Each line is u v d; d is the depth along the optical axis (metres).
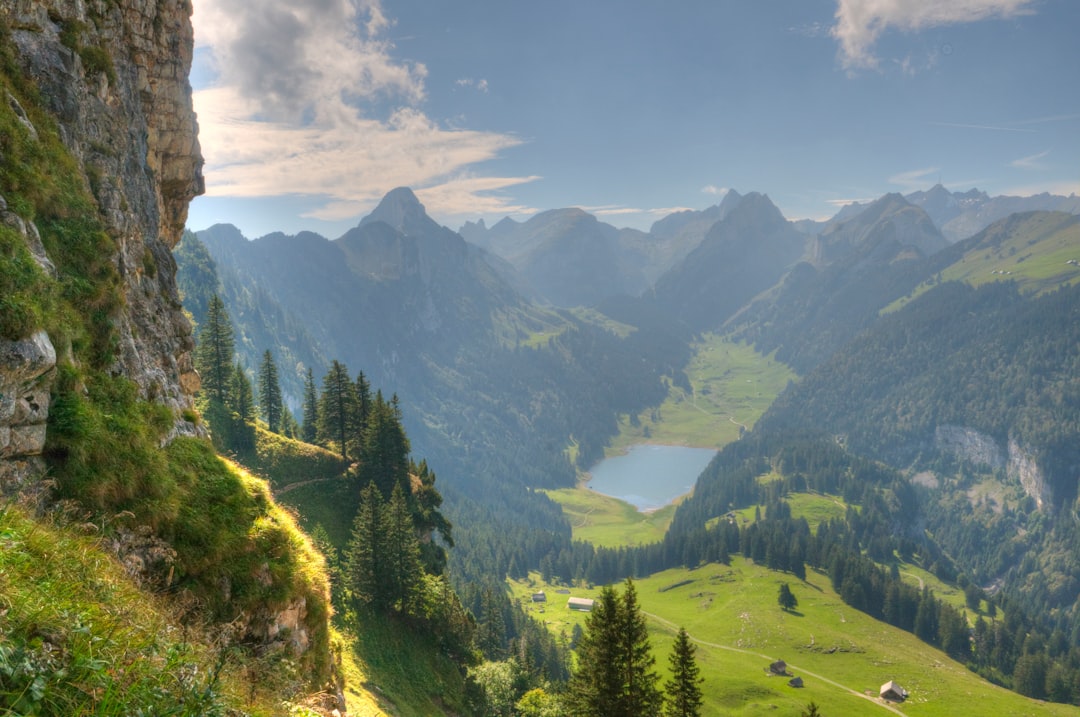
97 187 23.47
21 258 14.36
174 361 27.16
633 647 43.44
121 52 31.27
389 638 59.94
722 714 138.62
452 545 95.94
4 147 17.61
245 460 81.75
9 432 11.91
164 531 14.87
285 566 17.42
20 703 5.19
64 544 9.16
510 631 153.25
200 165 43.53
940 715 140.62
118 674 6.37
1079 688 170.25
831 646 176.62
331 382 90.94
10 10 21.58
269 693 11.65
